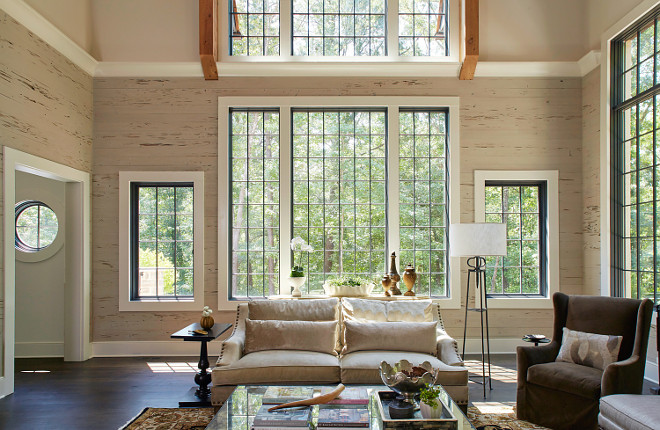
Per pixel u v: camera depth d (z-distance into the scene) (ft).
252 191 19.21
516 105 19.13
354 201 19.29
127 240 18.71
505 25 19.20
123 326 18.62
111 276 18.71
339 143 19.38
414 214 19.17
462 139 19.06
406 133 19.35
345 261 19.13
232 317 18.63
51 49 15.97
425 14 19.43
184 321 18.69
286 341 12.74
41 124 15.38
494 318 18.76
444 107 19.22
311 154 19.34
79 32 18.06
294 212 19.20
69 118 17.12
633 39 16.17
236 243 19.11
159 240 19.13
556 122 19.15
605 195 16.84
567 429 10.61
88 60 18.22
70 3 17.40
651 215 15.01
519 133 19.11
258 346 12.71
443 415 8.14
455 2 19.30
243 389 10.00
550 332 18.76
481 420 11.53
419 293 19.04
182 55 19.07
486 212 19.31
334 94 19.04
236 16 19.51
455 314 18.78
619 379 9.70
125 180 18.79
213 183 18.92
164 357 18.28
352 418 7.98
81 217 18.08
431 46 19.43
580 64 18.90
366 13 19.36
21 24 14.35
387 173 19.11
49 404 12.96
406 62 18.81
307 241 19.13
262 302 13.89
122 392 14.02
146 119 18.95
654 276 14.76
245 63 18.72
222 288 18.61
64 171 16.72
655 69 14.87
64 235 19.06
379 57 19.12
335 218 19.22
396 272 17.66
